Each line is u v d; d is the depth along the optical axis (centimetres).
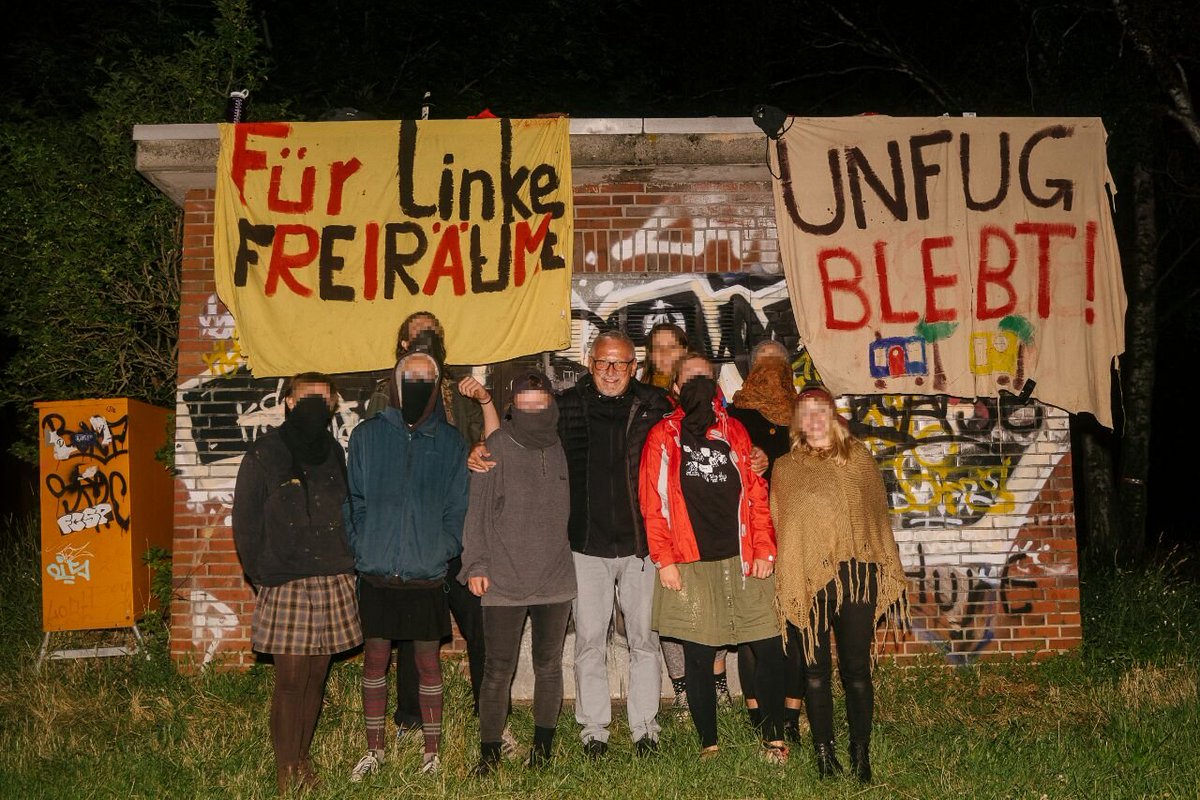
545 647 532
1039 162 688
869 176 684
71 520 712
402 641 570
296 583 499
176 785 508
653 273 709
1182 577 1118
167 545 770
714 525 522
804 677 523
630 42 1446
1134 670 681
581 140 676
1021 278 683
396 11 1358
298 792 494
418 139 672
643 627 545
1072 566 701
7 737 580
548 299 666
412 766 523
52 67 1098
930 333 680
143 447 736
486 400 561
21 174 841
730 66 1412
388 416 520
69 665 706
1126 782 503
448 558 514
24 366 862
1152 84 1114
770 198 716
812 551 503
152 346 907
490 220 669
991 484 703
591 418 548
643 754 533
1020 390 680
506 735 577
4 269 856
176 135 671
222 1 887
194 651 684
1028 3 1220
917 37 1411
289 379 680
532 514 524
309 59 1348
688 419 530
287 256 664
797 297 679
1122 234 1316
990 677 675
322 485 505
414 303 665
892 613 691
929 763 527
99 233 831
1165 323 1528
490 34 1387
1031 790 494
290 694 499
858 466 513
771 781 500
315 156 670
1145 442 1254
